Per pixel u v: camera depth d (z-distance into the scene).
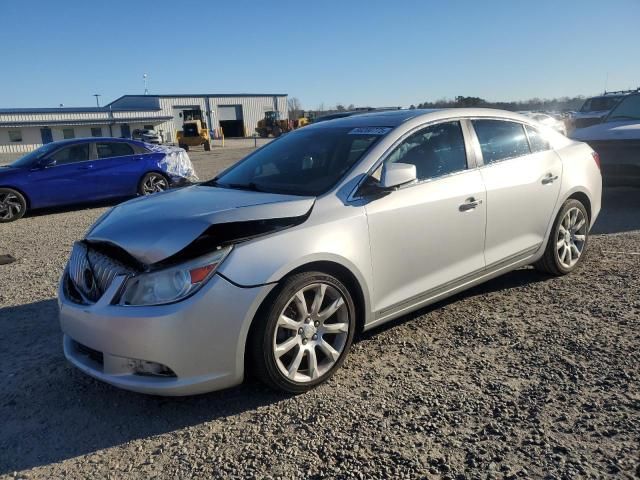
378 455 2.66
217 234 2.99
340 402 3.16
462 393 3.19
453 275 4.04
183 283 2.88
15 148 51.16
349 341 3.45
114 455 2.79
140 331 2.85
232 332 2.95
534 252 4.75
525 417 2.91
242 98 71.81
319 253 3.19
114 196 11.32
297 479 2.53
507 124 4.63
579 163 5.10
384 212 3.54
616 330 3.90
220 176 4.51
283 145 4.48
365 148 3.79
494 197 4.24
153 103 66.00
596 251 5.92
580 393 3.11
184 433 2.95
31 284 5.68
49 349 4.04
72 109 55.41
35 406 3.27
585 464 2.52
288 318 3.15
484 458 2.60
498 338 3.89
